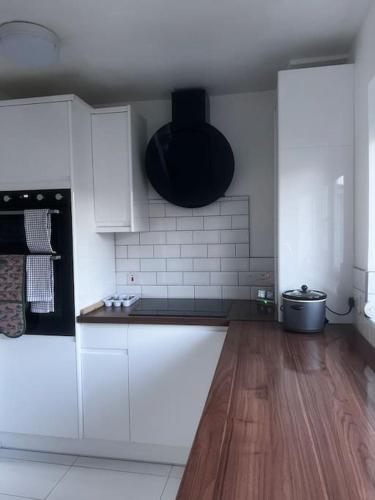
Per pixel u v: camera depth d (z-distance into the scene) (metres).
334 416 0.98
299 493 0.69
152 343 2.05
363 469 0.76
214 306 2.28
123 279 2.61
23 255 2.03
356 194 1.80
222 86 2.31
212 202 2.42
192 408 2.03
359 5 1.51
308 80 1.84
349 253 1.85
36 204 2.06
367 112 1.61
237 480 0.73
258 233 2.43
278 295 1.97
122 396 2.08
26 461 2.14
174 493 1.85
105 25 1.61
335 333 1.74
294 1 1.47
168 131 2.35
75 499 1.81
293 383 1.19
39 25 1.59
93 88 2.32
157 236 2.55
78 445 2.19
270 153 2.40
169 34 1.70
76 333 2.08
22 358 2.14
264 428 0.92
